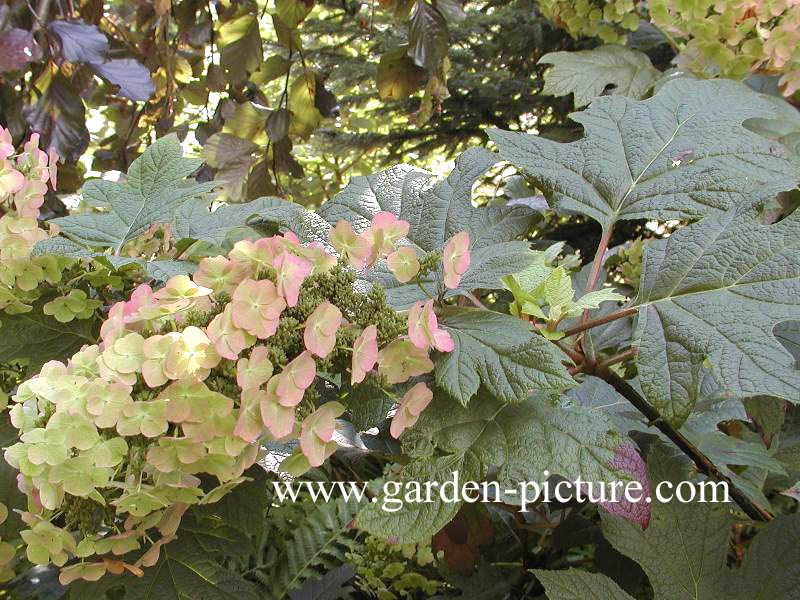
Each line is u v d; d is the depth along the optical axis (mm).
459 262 565
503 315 583
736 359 528
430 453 562
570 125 2418
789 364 516
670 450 769
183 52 2037
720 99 735
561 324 782
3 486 622
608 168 710
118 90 1456
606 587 623
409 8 1604
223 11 1815
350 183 723
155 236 761
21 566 901
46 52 1335
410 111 2758
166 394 504
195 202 770
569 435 548
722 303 566
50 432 496
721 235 600
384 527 539
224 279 546
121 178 1021
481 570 890
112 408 500
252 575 999
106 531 605
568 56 1411
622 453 536
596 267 699
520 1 2527
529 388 522
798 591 624
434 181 722
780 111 1139
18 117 1373
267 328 512
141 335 532
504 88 2559
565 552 934
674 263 602
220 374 529
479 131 2793
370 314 554
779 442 787
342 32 2668
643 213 686
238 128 1906
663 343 563
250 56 1812
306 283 551
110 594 769
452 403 583
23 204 700
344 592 982
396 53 1666
